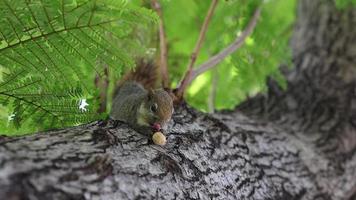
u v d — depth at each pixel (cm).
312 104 540
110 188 263
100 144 296
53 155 262
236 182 356
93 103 367
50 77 326
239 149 393
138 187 277
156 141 329
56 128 335
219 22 562
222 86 617
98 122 341
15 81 322
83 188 250
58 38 308
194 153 347
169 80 511
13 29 297
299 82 575
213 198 323
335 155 472
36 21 296
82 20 300
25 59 315
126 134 328
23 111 338
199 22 606
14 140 274
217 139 383
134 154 304
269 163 413
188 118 393
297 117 524
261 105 550
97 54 320
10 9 284
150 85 495
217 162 357
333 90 554
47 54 315
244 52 523
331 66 579
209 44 586
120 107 420
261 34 538
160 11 457
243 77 527
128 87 476
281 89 568
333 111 529
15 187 226
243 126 453
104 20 303
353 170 473
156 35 493
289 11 752
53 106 341
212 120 402
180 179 308
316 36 616
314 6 637
